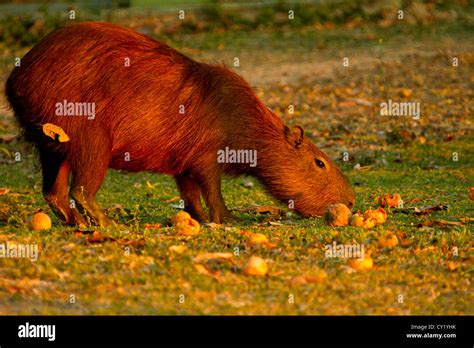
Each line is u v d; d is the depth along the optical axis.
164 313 8.63
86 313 8.66
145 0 39.88
